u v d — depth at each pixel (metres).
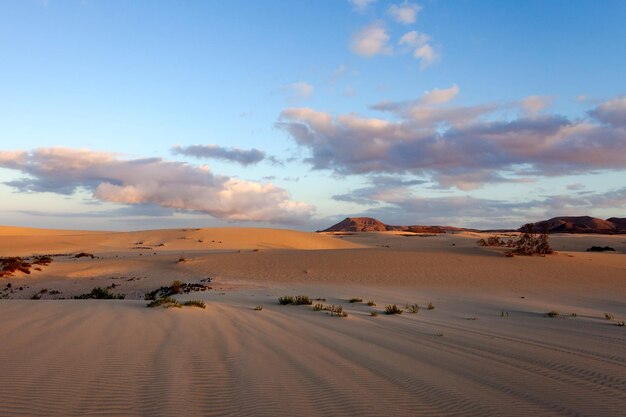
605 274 36.16
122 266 43.25
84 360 7.07
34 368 6.52
